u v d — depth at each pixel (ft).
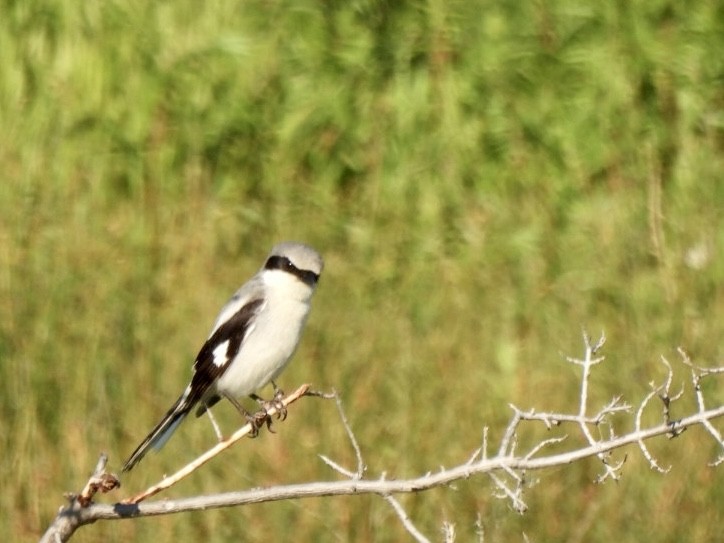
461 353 41.93
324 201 51.24
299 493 23.67
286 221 49.85
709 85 55.47
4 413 39.29
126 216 47.91
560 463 23.21
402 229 49.67
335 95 54.65
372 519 36.86
